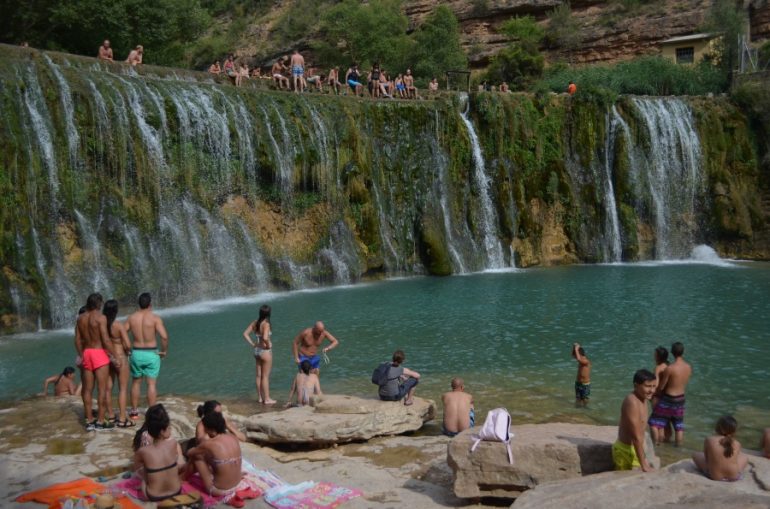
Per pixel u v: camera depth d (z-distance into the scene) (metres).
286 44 71.00
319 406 11.06
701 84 47.19
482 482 7.93
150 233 24.89
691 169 39.50
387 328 20.06
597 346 17.56
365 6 64.44
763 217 39.09
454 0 65.38
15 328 20.48
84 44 41.62
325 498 7.91
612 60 57.28
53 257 22.03
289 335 19.25
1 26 37.09
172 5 42.59
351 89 38.16
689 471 7.94
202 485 7.82
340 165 31.05
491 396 13.41
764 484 7.51
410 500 8.08
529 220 36.88
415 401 11.73
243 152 28.17
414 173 33.88
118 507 7.33
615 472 7.57
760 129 40.09
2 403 12.93
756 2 52.47
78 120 23.36
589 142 38.19
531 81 53.16
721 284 28.25
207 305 24.67
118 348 10.73
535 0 61.78
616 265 36.44
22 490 8.13
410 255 33.09
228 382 14.70
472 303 24.31
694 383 14.26
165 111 25.91
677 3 56.69
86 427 10.58
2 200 20.77
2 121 21.22
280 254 28.69
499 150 36.38
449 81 55.66
